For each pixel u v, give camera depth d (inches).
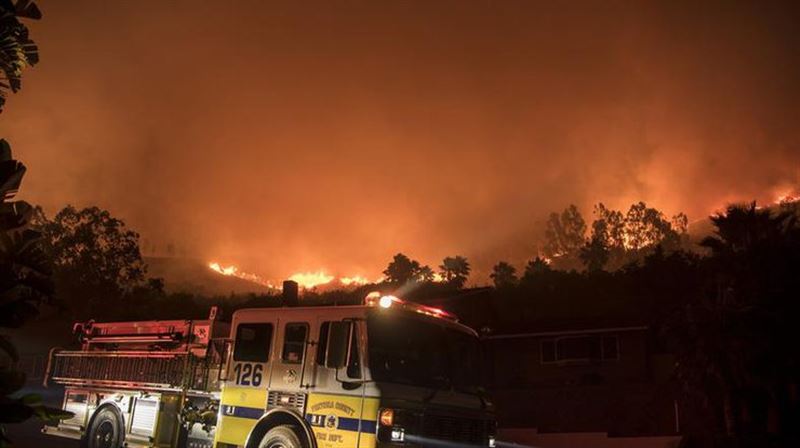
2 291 131.6
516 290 2541.8
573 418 1038.4
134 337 459.8
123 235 2038.6
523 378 1195.9
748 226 813.2
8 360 134.5
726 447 733.9
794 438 713.6
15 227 135.9
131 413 437.1
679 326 804.6
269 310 366.6
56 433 490.9
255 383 357.7
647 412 979.3
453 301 1323.8
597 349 1138.7
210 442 387.9
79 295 1897.1
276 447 331.9
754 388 741.9
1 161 133.7
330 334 330.3
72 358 506.3
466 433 334.0
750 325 732.0
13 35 145.7
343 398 316.5
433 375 332.5
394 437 301.3
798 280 738.8
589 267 4224.9
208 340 406.3
